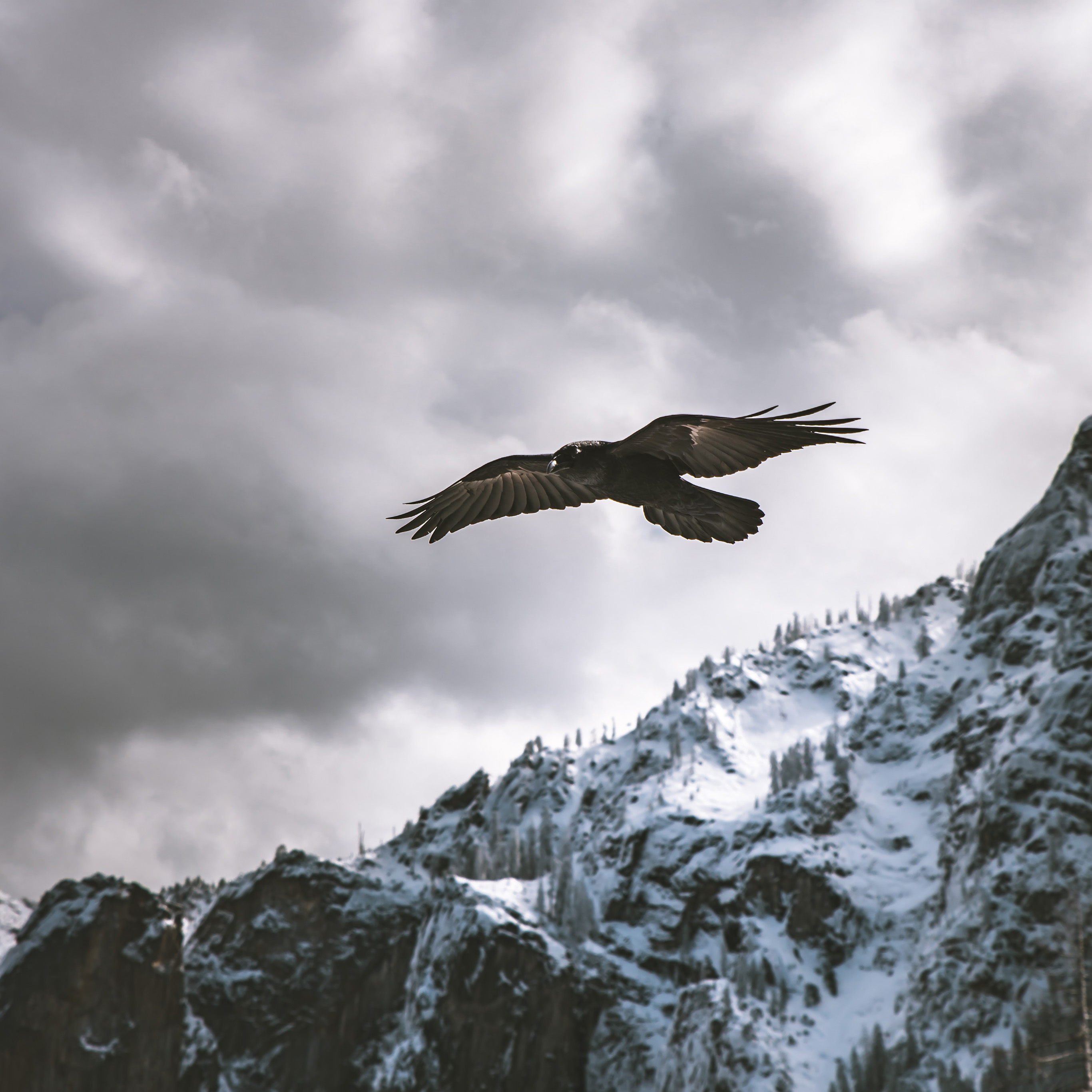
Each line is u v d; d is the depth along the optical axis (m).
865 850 199.62
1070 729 172.12
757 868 192.12
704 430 8.34
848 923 181.00
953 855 176.25
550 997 181.25
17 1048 174.25
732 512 8.55
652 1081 171.88
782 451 8.30
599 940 196.25
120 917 185.38
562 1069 177.25
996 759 180.12
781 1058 145.75
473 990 181.50
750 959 175.00
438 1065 178.12
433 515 9.23
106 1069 177.38
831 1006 165.12
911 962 164.88
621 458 8.65
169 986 188.12
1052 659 199.75
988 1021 140.12
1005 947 146.25
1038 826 159.50
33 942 181.38
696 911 197.12
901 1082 135.00
